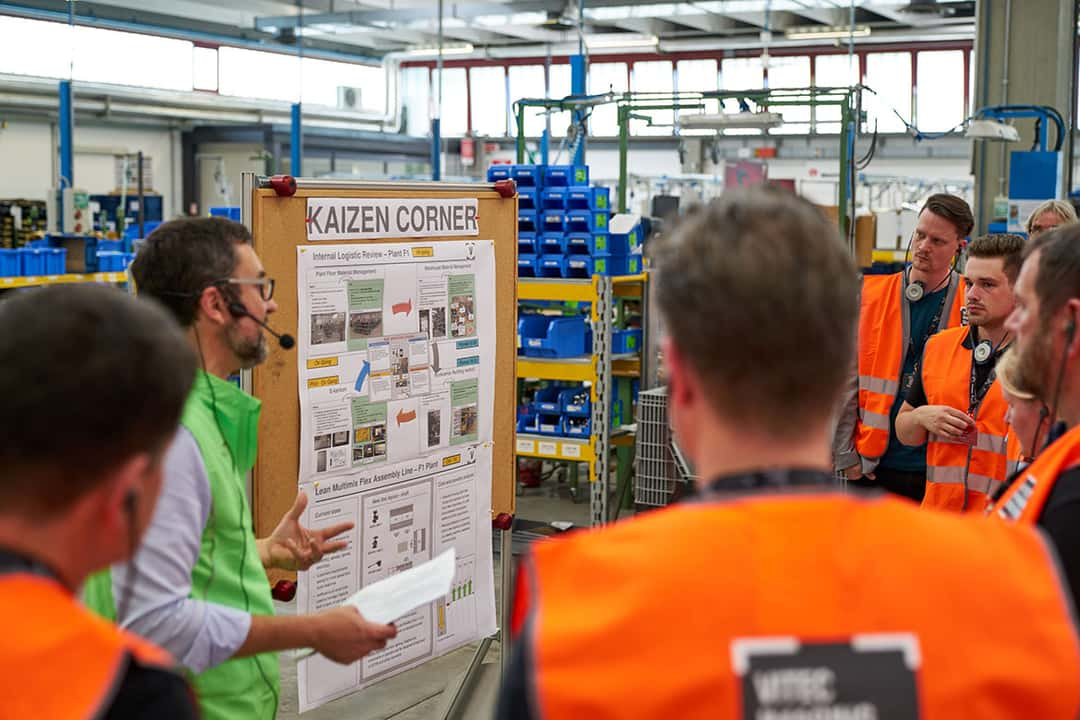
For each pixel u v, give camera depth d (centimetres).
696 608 85
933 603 87
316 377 273
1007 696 86
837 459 340
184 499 170
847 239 707
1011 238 291
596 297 535
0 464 90
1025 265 148
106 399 91
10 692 84
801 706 83
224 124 2025
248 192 255
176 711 92
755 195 98
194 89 1955
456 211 311
